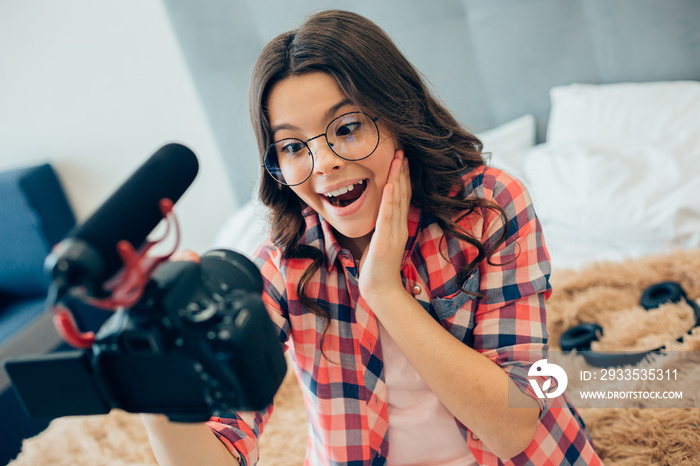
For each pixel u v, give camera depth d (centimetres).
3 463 183
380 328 85
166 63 236
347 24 76
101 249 43
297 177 79
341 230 82
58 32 237
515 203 83
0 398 184
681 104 174
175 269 52
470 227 84
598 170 166
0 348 200
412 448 85
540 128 213
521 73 206
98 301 44
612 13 187
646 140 176
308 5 214
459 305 83
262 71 75
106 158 254
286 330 89
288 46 75
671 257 143
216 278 57
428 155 81
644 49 187
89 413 55
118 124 248
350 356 85
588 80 199
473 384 74
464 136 90
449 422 84
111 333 50
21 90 248
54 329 207
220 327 47
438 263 85
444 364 74
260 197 89
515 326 80
